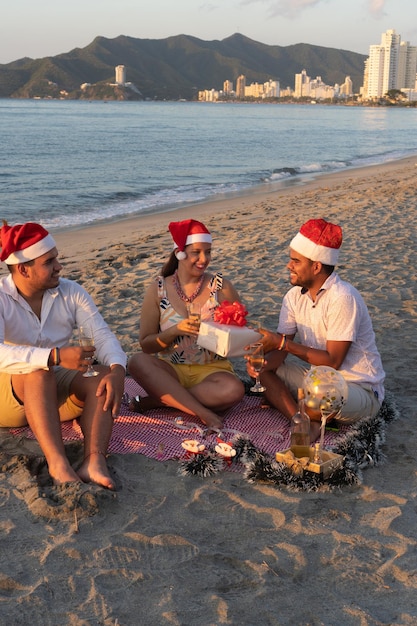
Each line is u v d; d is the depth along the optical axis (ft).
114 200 61.46
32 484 11.44
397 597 9.10
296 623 8.59
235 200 61.46
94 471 11.46
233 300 14.46
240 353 13.43
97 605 8.78
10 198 60.39
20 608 8.67
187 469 12.12
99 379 12.23
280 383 14.21
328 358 13.17
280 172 89.81
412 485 11.92
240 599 9.01
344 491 11.73
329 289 13.24
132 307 23.12
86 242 39.70
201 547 10.06
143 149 120.57
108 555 9.79
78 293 13.28
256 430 13.83
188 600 8.95
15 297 12.67
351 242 34.55
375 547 10.15
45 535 10.25
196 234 13.78
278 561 9.77
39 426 11.69
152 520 10.75
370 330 13.69
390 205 50.39
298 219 45.16
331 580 9.44
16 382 12.40
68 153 108.37
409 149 143.64
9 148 114.01
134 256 32.78
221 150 124.16
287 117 337.52
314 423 13.61
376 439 12.81
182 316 14.24
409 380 16.71
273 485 11.85
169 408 14.67
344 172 91.66
